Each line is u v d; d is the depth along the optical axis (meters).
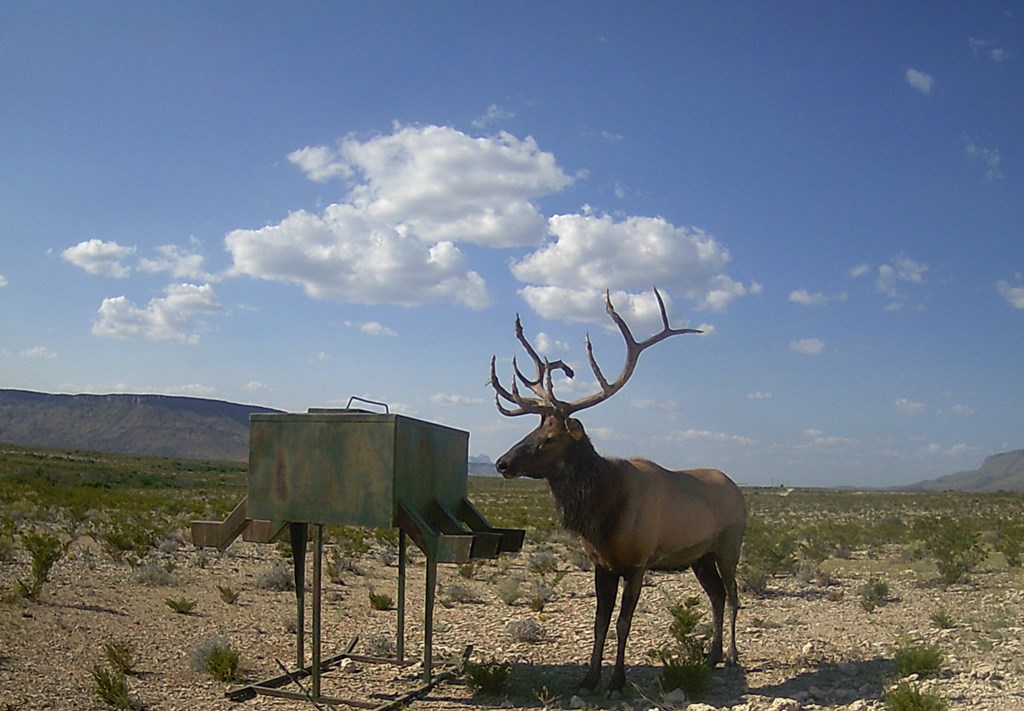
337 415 9.12
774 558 22.83
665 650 12.02
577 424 9.63
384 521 8.86
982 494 121.12
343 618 15.16
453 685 10.41
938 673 10.22
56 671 10.51
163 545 24.22
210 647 10.97
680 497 10.65
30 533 22.53
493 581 21.11
